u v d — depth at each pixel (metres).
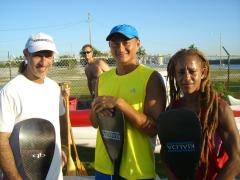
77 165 4.70
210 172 2.17
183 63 2.22
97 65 5.64
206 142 2.14
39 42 2.47
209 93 2.18
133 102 2.53
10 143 2.45
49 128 2.53
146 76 2.52
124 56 2.58
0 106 2.38
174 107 2.38
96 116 2.61
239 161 2.07
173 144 2.21
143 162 2.54
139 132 2.53
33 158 2.47
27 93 2.47
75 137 6.15
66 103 4.48
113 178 2.62
